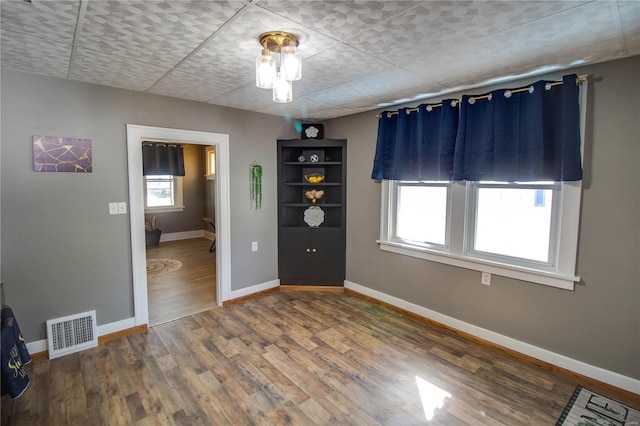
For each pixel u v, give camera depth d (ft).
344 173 13.30
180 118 10.66
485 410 6.75
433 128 10.16
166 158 23.73
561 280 7.87
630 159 6.88
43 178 8.45
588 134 7.34
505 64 7.39
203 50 6.66
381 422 6.42
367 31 5.76
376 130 12.15
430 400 7.06
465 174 9.32
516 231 8.95
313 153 13.97
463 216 9.82
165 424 6.35
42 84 8.30
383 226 12.10
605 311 7.34
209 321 10.88
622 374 7.18
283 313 11.53
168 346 9.27
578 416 6.58
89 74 8.23
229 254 12.26
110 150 9.40
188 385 7.53
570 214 7.66
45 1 4.77
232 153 12.08
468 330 9.78
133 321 10.08
